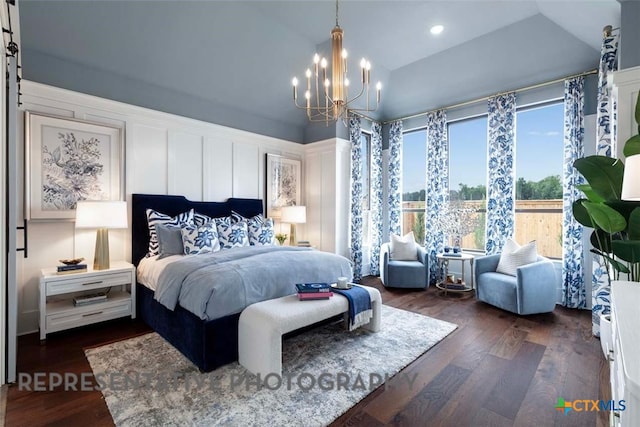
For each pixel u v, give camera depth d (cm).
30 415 169
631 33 232
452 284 423
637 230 197
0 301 188
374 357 236
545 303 328
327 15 340
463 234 440
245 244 378
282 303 230
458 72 419
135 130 352
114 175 334
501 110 409
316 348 251
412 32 365
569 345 259
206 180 414
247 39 359
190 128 399
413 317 325
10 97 190
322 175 511
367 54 410
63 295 305
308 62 416
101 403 180
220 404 179
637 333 91
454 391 194
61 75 304
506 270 366
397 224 527
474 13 332
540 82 385
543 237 396
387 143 547
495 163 416
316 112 509
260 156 477
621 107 229
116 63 329
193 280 234
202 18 322
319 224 514
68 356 236
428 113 484
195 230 336
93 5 279
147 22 307
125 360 229
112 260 338
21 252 281
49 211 293
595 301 280
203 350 212
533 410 176
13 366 199
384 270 447
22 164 282
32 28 275
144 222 347
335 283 296
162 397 185
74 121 307
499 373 215
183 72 367
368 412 174
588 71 350
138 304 319
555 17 314
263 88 433
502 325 304
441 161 468
